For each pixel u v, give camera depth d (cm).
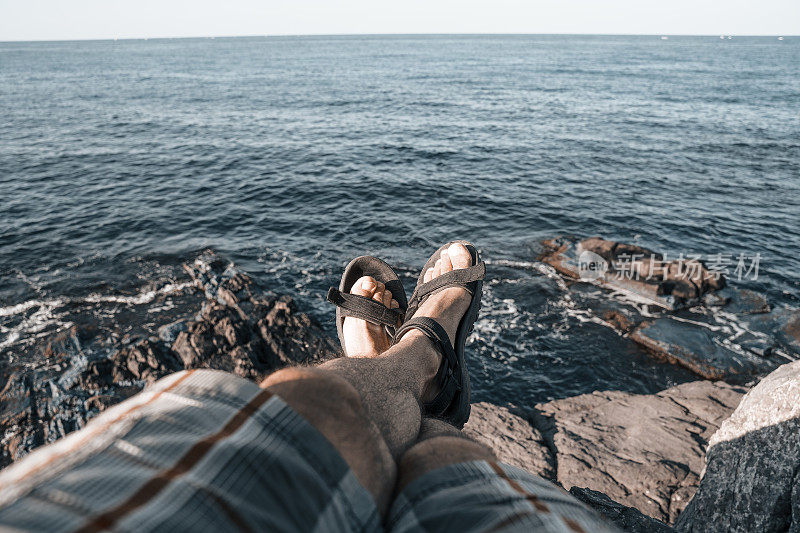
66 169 2284
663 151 2673
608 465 509
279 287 1247
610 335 1059
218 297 1138
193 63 10406
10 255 1366
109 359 930
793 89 5659
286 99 4825
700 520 255
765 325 1073
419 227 1645
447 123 3553
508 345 1032
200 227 1619
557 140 2969
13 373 905
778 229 1612
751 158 2520
